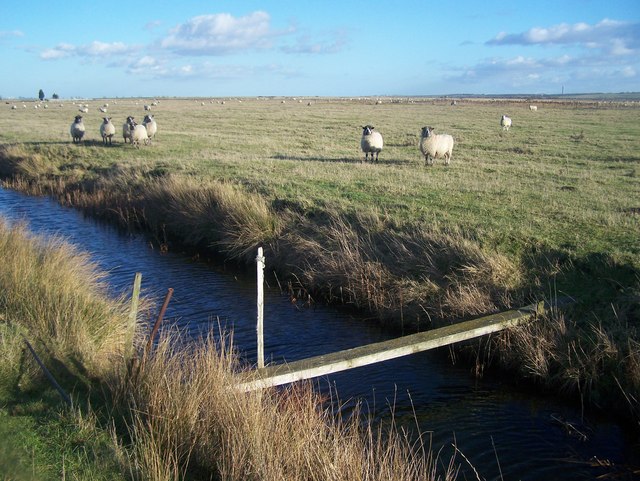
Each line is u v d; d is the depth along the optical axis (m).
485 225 12.79
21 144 31.12
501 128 41.88
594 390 8.07
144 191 19.53
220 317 11.05
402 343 8.28
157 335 9.33
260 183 18.23
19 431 5.39
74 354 7.48
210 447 5.39
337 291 12.29
